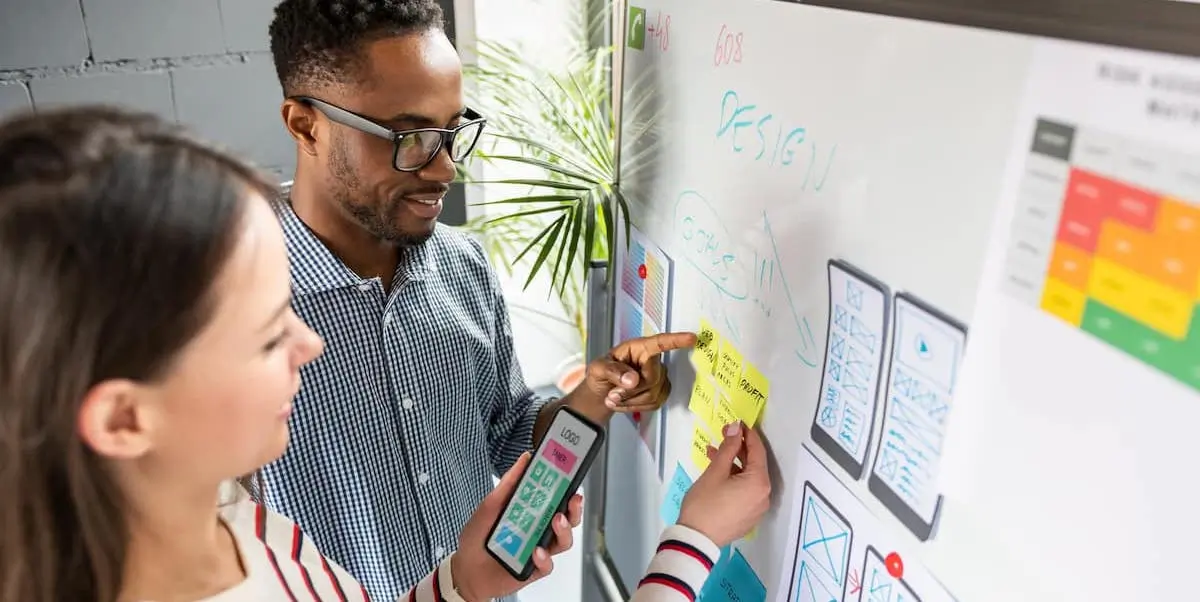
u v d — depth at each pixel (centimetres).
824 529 62
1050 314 40
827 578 62
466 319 98
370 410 89
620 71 90
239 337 40
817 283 59
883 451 54
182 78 147
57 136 36
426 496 95
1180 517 35
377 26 75
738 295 71
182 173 37
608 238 98
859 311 54
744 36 65
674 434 87
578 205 112
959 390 47
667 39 78
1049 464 41
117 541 41
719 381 76
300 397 86
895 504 53
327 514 91
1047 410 41
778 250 63
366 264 88
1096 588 39
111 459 39
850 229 54
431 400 94
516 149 174
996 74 41
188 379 39
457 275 98
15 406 35
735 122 68
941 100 45
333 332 86
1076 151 38
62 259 34
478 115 90
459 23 166
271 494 87
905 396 51
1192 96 32
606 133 128
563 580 166
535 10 170
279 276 42
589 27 173
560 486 72
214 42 147
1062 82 38
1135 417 37
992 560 46
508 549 70
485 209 184
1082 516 40
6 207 34
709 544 65
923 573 52
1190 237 33
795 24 58
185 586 48
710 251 75
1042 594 43
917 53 47
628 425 99
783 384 65
